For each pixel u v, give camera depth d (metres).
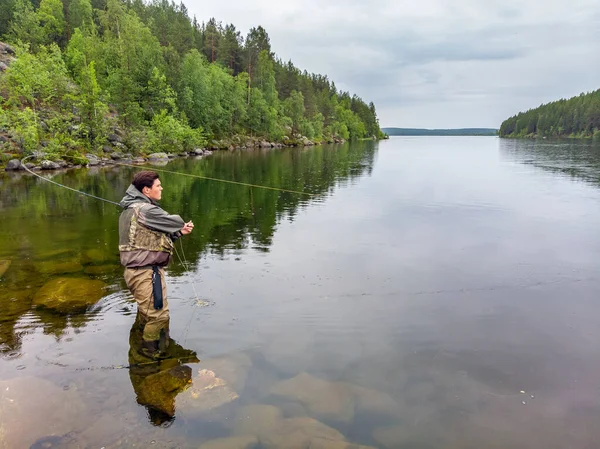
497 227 10.54
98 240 9.51
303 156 42.66
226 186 18.89
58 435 3.12
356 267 7.42
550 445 3.02
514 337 4.72
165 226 4.81
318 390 3.70
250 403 3.53
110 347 4.54
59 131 30.17
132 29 53.47
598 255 8.05
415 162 34.25
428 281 6.67
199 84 54.72
